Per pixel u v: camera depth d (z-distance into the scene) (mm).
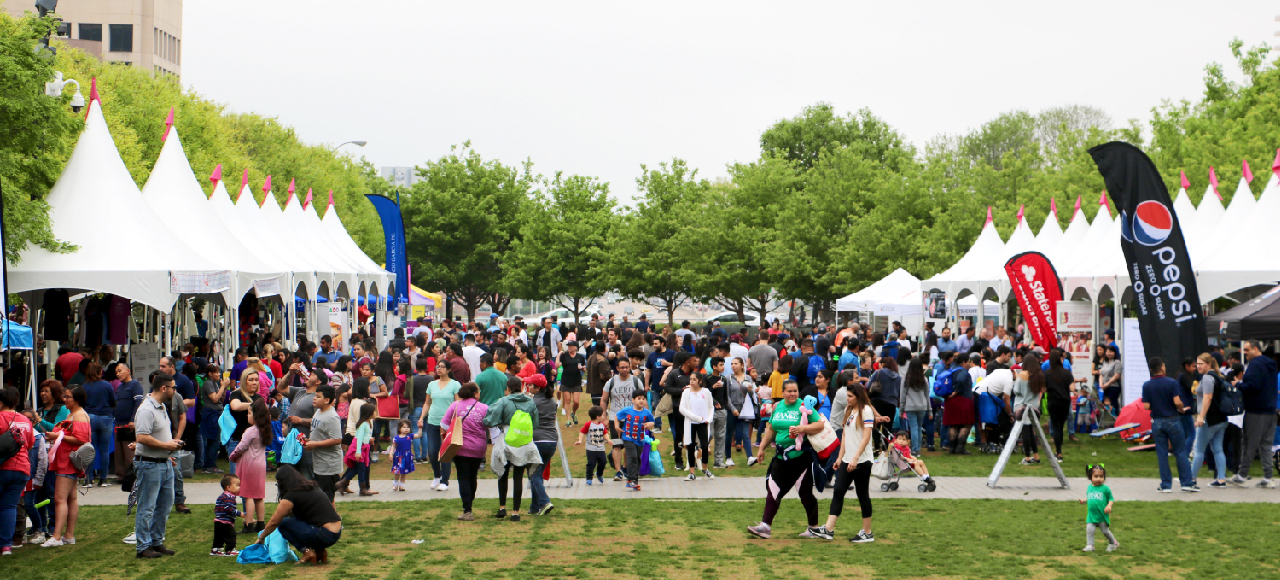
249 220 25672
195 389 15695
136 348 16656
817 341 18719
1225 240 21594
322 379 16531
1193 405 14695
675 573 9414
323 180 55375
